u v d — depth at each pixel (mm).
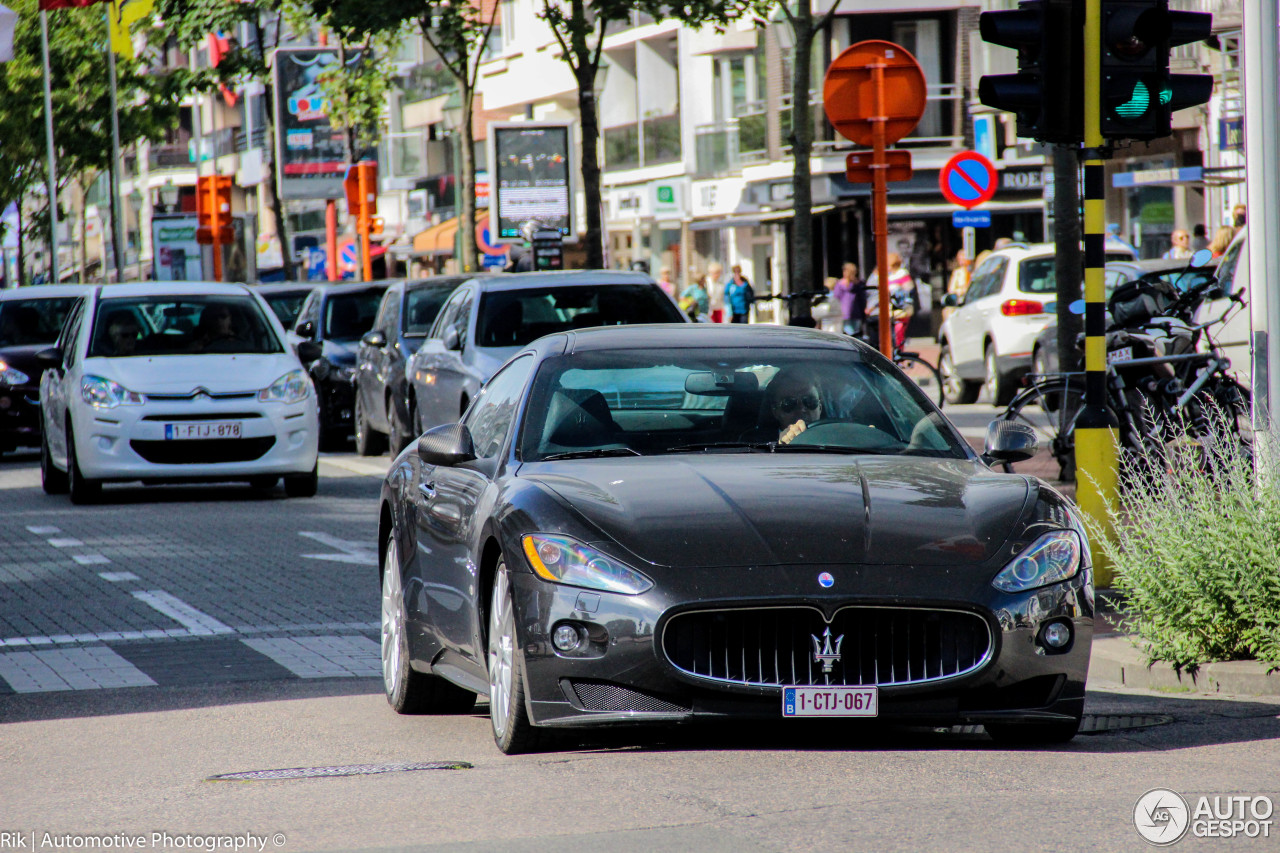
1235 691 29422
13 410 85562
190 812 21766
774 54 164375
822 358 28531
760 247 172000
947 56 153875
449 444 27672
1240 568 29422
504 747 24641
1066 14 36906
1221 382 50625
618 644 22844
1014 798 20672
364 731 27859
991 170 102000
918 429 27500
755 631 22797
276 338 65750
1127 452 40875
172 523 58094
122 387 62500
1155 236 132625
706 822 19688
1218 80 119688
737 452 26578
